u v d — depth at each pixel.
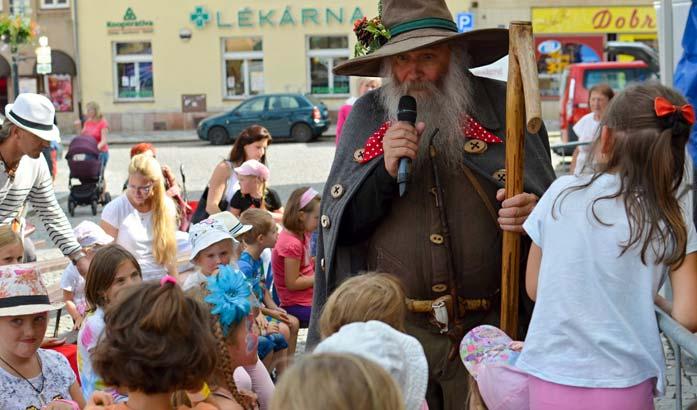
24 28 25.72
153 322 2.76
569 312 2.85
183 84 33.78
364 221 3.82
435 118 3.83
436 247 3.81
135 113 33.81
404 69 3.86
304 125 27.98
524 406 3.04
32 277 3.85
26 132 5.41
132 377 2.75
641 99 2.88
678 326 2.88
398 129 3.66
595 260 2.85
